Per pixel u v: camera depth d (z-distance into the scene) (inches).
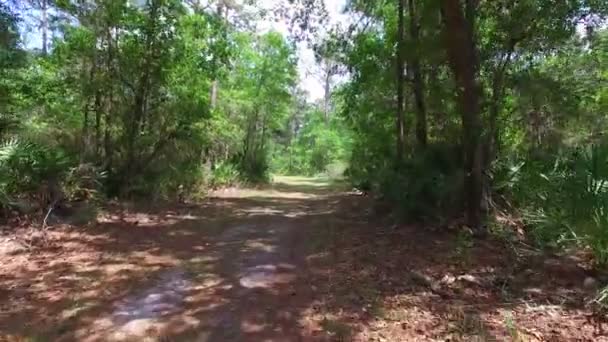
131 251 274.1
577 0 324.8
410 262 250.8
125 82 450.0
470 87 302.7
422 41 374.9
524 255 252.1
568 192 233.8
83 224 331.0
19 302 189.6
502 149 376.5
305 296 202.7
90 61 438.9
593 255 228.7
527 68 359.3
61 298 195.3
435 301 195.5
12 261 242.5
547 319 174.4
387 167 465.7
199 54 498.3
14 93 406.3
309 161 1657.2
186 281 222.4
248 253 279.3
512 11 334.0
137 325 170.7
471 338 159.0
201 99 510.0
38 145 346.0
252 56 940.0
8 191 306.3
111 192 434.0
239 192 696.4
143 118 466.9
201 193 562.3
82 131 448.8
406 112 549.0
